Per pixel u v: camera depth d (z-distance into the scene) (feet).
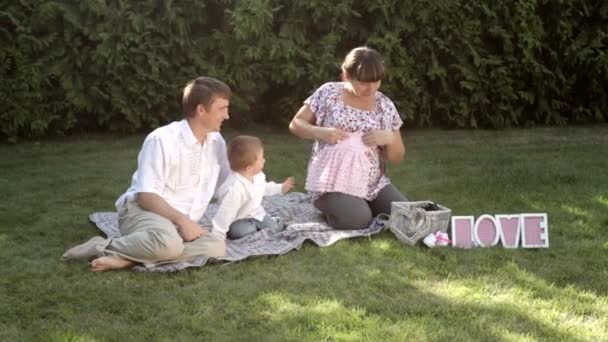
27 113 24.61
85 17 24.79
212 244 13.25
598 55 28.73
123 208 13.75
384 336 10.16
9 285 12.09
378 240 14.74
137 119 25.86
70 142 25.41
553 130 28.58
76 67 25.34
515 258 13.46
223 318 10.82
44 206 17.47
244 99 26.63
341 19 25.95
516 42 28.07
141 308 11.13
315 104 16.06
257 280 12.31
